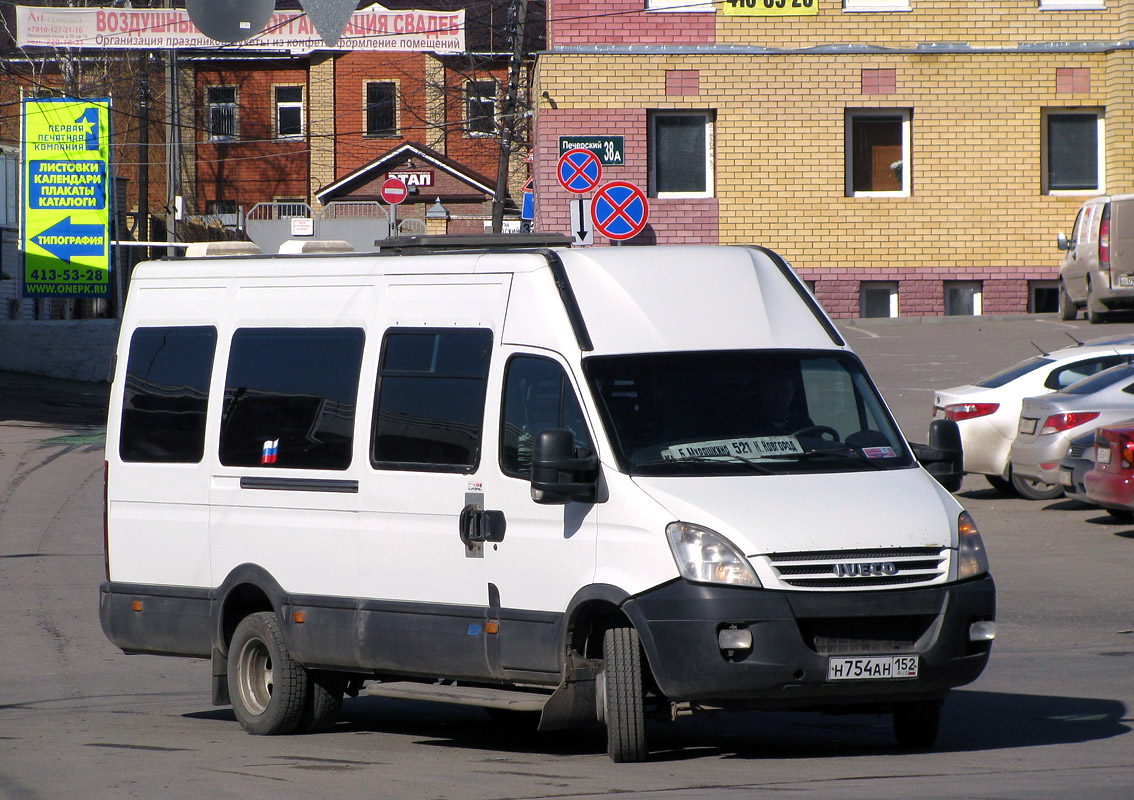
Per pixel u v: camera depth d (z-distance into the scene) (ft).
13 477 224.74
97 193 365.40
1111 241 278.05
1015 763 71.26
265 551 87.35
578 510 73.26
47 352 370.32
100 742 84.79
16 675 112.57
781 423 75.82
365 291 85.46
